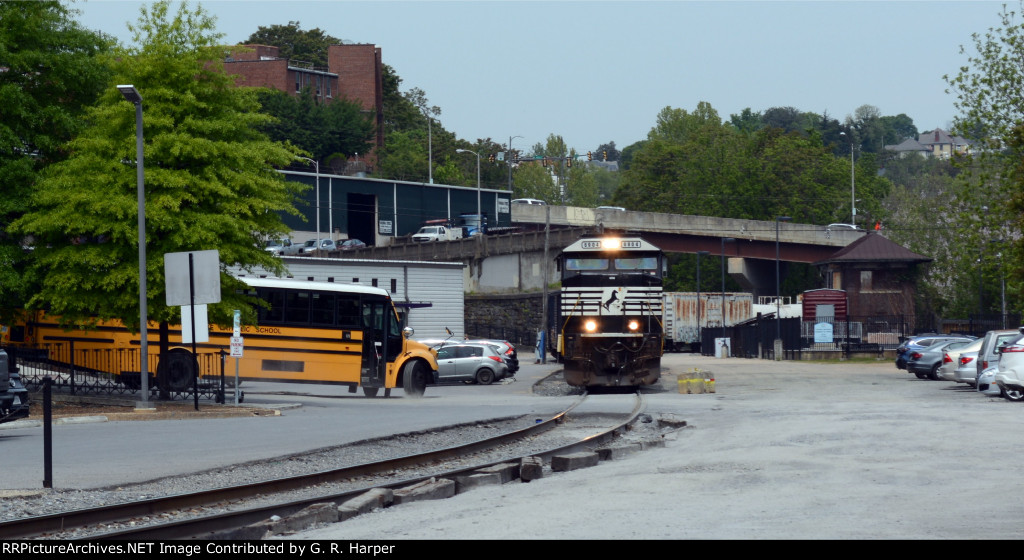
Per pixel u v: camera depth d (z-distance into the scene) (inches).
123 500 496.1
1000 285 3575.3
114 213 1053.2
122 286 1092.5
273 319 1256.2
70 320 1104.2
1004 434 690.8
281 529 407.5
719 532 373.4
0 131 1072.2
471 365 1701.5
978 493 453.1
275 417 990.4
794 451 634.2
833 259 3681.1
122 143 1087.6
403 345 1321.4
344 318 1278.3
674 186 5216.5
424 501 486.0
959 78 1724.9
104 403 1110.4
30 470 588.7
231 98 1157.7
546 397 1341.0
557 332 1588.3
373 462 597.0
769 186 5017.2
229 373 1234.0
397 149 5393.7
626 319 1357.0
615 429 830.5
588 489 506.6
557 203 7091.5
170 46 1109.7
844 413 909.8
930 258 3715.6
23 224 1080.8
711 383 1371.8
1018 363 1040.2
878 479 503.5
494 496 497.4
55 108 1122.0
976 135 1737.2
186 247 1085.8
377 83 5428.2
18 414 797.2
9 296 1128.2
